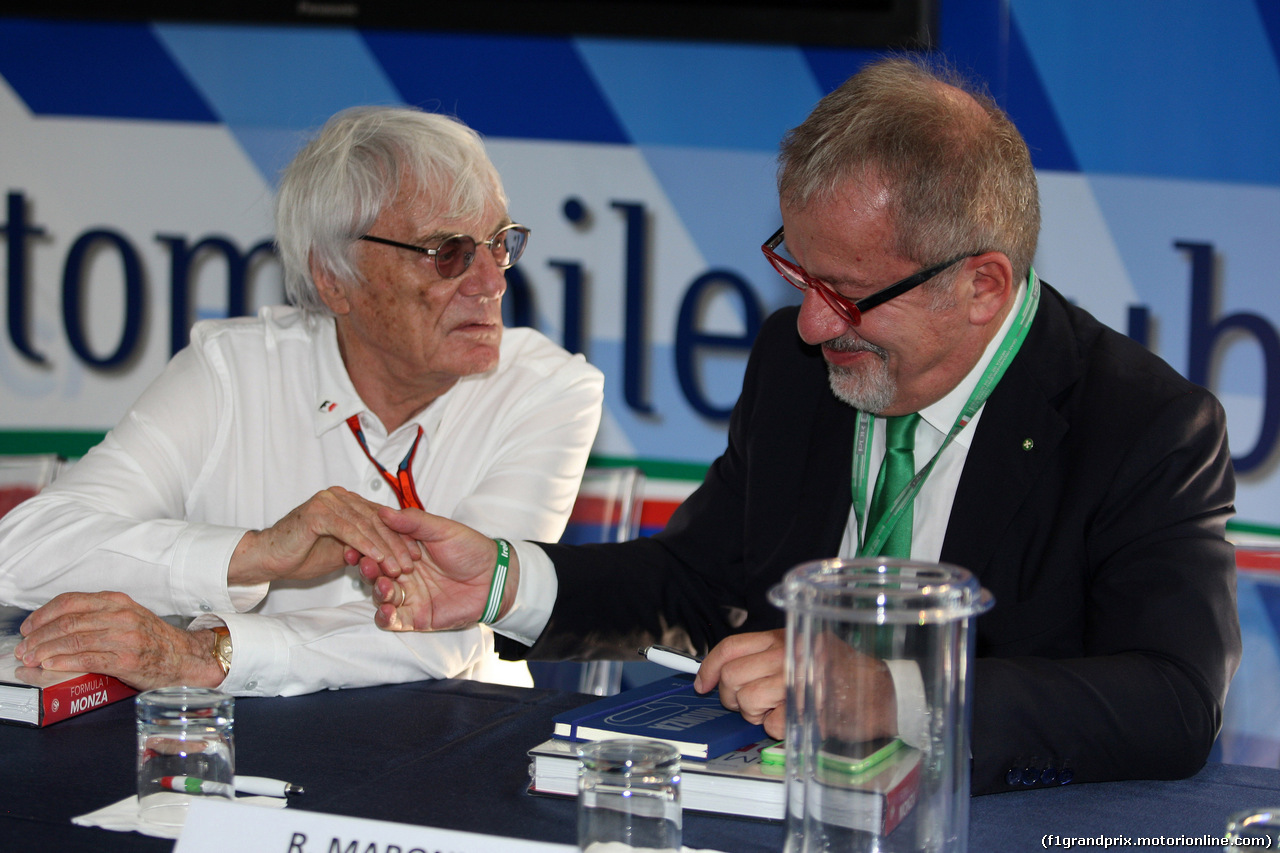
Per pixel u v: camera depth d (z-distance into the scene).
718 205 3.85
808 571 1.10
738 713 1.46
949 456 1.96
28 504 2.14
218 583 1.94
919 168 1.67
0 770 1.43
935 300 1.73
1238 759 2.16
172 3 4.00
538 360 2.52
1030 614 1.80
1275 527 3.58
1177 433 1.78
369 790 1.38
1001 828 1.31
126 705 1.70
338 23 3.93
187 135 4.08
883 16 3.65
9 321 4.19
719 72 3.81
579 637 1.95
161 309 4.14
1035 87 3.65
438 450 2.41
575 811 1.31
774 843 1.24
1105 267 3.66
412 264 2.16
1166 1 3.55
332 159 2.18
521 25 3.85
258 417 2.41
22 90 4.14
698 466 3.92
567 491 2.38
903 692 1.04
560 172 3.93
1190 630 1.59
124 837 1.22
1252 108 3.53
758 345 2.29
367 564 1.83
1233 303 3.59
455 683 1.89
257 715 1.69
